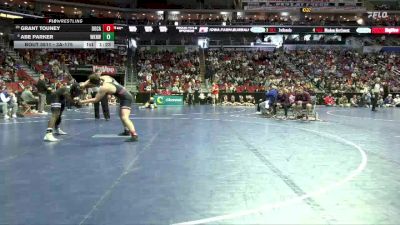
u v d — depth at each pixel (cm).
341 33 4694
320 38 4903
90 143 1016
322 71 4275
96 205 491
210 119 1816
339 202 504
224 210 472
